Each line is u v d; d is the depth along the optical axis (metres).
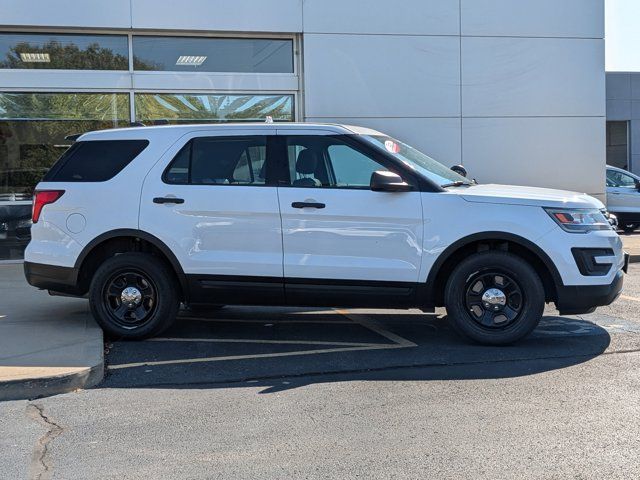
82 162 6.80
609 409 4.66
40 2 11.12
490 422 4.46
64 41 11.48
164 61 11.83
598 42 12.93
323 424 4.48
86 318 7.38
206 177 6.52
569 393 5.01
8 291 9.15
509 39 12.59
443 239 6.11
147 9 11.48
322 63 12.05
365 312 8.09
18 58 11.35
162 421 4.60
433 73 12.39
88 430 4.45
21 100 11.41
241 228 6.36
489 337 6.21
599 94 13.02
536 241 6.03
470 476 3.68
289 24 11.91
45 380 5.17
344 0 12.03
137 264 6.58
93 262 6.86
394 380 5.41
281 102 12.24
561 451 3.98
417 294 6.21
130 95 11.73
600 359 5.89
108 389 5.32
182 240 6.46
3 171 11.45
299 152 6.43
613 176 16.78
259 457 3.98
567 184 13.02
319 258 6.26
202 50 11.94
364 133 6.56
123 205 6.56
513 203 6.09
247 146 6.51
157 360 6.07
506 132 12.72
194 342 6.68
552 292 6.27
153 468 3.86
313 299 6.38
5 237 11.50
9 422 4.61
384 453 4.01
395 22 12.20
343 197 6.23
